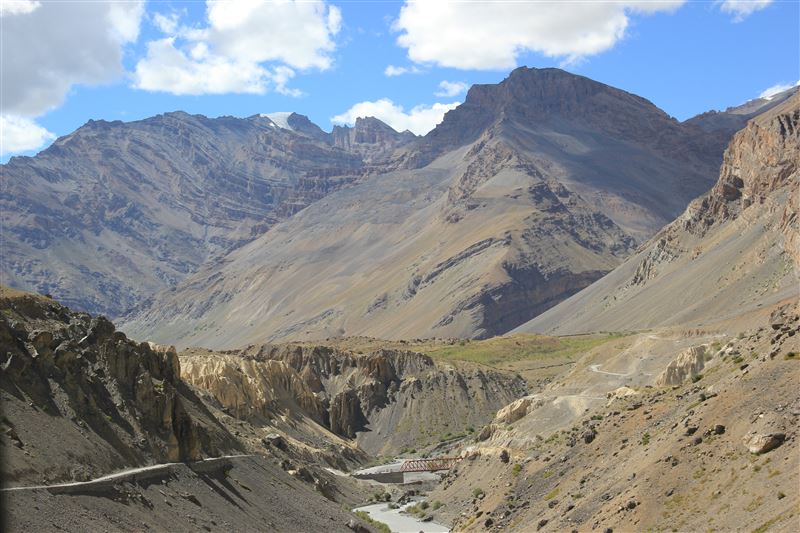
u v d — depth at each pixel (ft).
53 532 303.27
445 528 515.91
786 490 291.17
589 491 401.08
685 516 319.27
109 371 414.21
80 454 355.77
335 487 630.33
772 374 360.69
